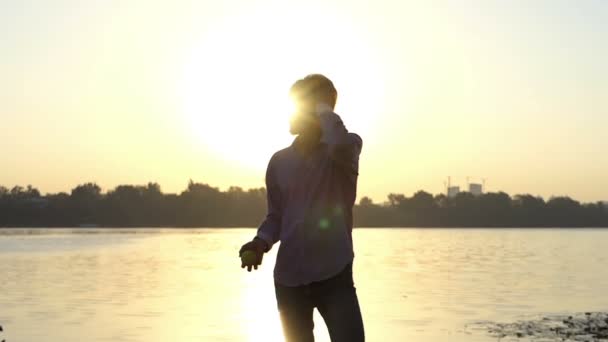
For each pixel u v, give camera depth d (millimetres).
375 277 42312
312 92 4961
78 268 50281
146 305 26516
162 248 89750
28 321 21859
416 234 192375
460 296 30750
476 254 77938
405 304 27094
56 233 193125
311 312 4988
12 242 113688
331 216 4898
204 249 86688
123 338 18547
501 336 19078
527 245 108875
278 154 5082
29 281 38531
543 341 18188
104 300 28391
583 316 23797
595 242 124500
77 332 19578
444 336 19109
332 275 4852
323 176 4914
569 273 47844
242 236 156875
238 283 37062
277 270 4980
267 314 23641
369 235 179000
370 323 21594
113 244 103938
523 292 33188
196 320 22078
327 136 4805
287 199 4977
